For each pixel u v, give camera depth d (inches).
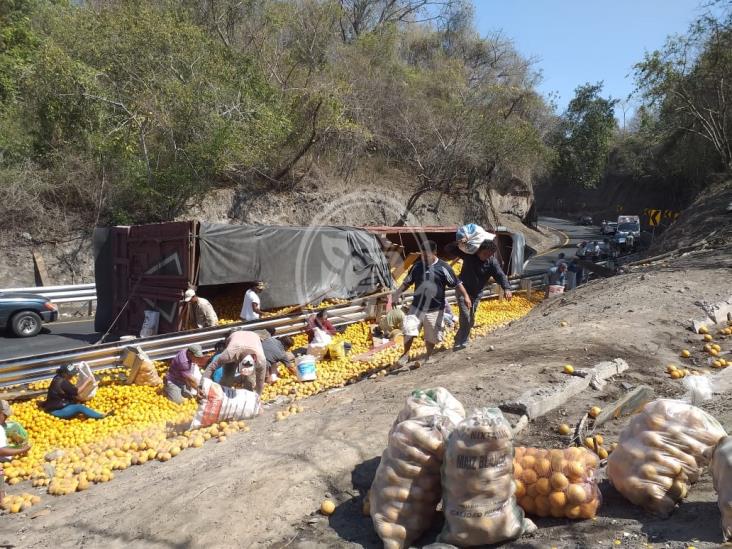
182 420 304.3
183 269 477.7
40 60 841.5
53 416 326.0
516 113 1530.5
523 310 669.3
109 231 573.3
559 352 289.3
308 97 1050.7
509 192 1736.0
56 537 172.7
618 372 262.1
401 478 144.3
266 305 510.6
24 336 581.6
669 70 1163.3
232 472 189.6
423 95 1409.9
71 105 848.9
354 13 1627.7
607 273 716.0
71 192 868.0
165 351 409.4
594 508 142.1
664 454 142.0
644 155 1872.5
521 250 778.2
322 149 1165.7
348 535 151.3
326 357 449.1
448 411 157.9
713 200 906.7
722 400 211.3
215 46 960.9
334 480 176.7
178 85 866.8
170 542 152.3
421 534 146.2
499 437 134.9
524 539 137.1
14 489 238.8
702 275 449.4
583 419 205.5
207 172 912.9
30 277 795.4
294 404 308.0
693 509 138.6
